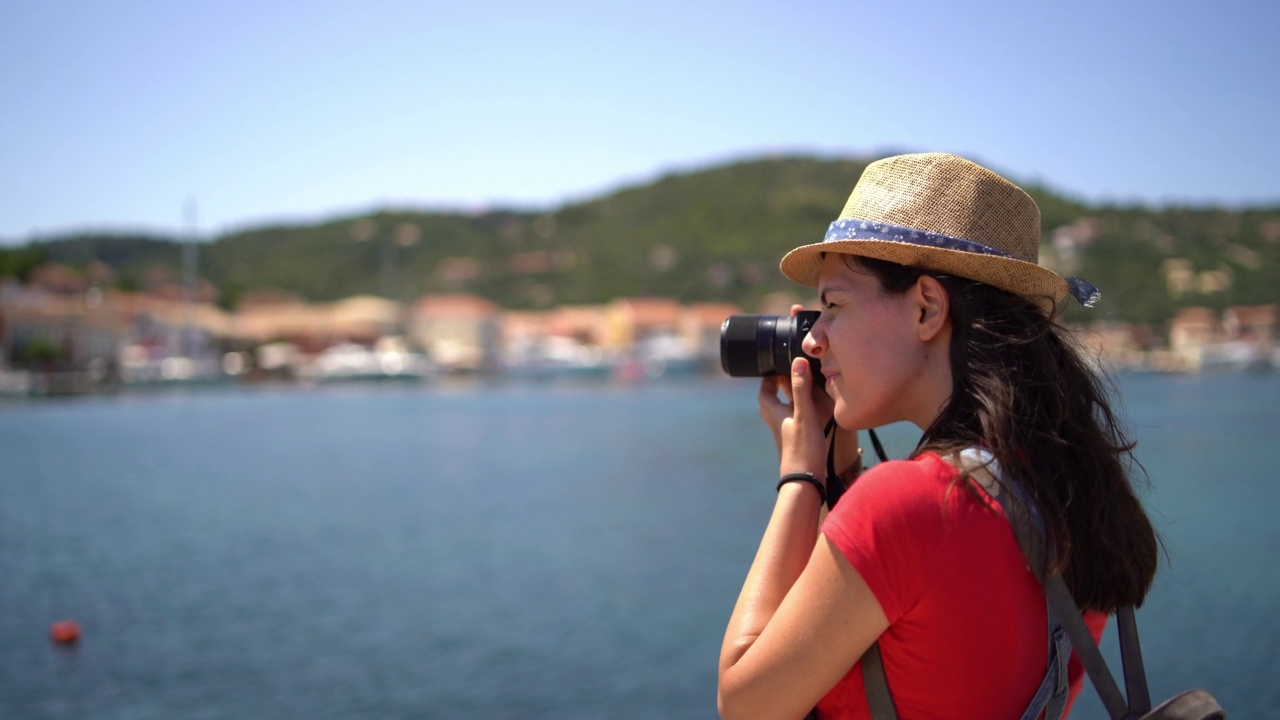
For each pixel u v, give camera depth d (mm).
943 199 1634
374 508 21781
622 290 157625
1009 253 1637
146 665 10164
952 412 1603
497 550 16344
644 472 27922
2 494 24719
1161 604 11266
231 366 113188
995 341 1594
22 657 10461
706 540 16844
